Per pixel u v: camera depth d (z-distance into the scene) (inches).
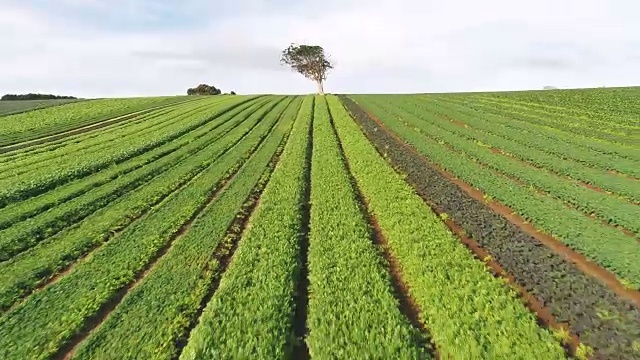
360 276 543.8
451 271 541.6
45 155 1461.6
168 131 1748.3
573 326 442.3
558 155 1218.6
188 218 813.2
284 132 1737.2
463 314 447.5
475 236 682.8
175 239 730.2
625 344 409.1
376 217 791.1
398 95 3262.8
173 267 602.2
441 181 1010.7
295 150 1339.8
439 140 1504.7
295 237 680.4
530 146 1336.1
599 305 475.5
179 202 902.4
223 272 596.4
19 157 1487.5
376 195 876.6
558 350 390.0
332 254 609.3
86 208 876.6
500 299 473.4
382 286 515.5
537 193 904.3
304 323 476.7
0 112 2554.1
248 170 1155.3
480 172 1061.1
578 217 736.3
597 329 434.0
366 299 488.1
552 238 678.5
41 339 458.0
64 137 1870.1
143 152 1427.2
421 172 1095.0
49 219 807.1
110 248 678.5
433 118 1959.9
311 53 4616.1
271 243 657.6
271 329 442.9
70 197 962.1
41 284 595.5
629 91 2625.5
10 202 943.0
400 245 635.5
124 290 564.7
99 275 592.1
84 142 1678.2
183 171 1159.0
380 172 1051.9
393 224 714.8
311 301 495.2
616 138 1407.5
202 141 1569.9
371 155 1224.8
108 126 2087.8
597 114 1911.9
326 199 859.4
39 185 1031.0
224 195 939.3
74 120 2277.3
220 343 424.2
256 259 606.9
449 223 762.8
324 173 1060.5
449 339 412.5
